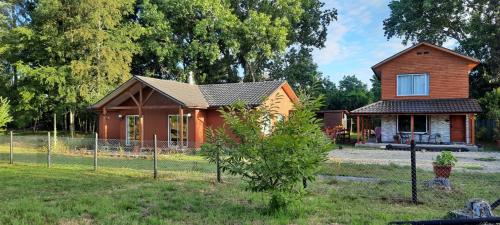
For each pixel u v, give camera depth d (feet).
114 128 92.17
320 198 28.84
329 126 117.39
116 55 95.71
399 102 90.43
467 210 22.27
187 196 29.71
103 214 24.06
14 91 94.07
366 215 23.81
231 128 25.77
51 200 28.91
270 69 150.51
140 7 127.03
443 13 115.96
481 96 112.57
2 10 111.65
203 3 119.96
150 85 81.56
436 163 34.37
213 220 22.67
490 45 107.65
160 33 121.80
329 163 52.47
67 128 133.80
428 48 89.35
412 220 21.80
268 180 24.36
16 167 50.29
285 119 24.91
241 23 124.57
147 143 80.89
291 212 23.88
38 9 88.94
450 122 86.53
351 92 157.07
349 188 33.35
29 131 128.77
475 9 112.57
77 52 91.45
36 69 88.22
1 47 90.53
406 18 122.72
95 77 92.43
